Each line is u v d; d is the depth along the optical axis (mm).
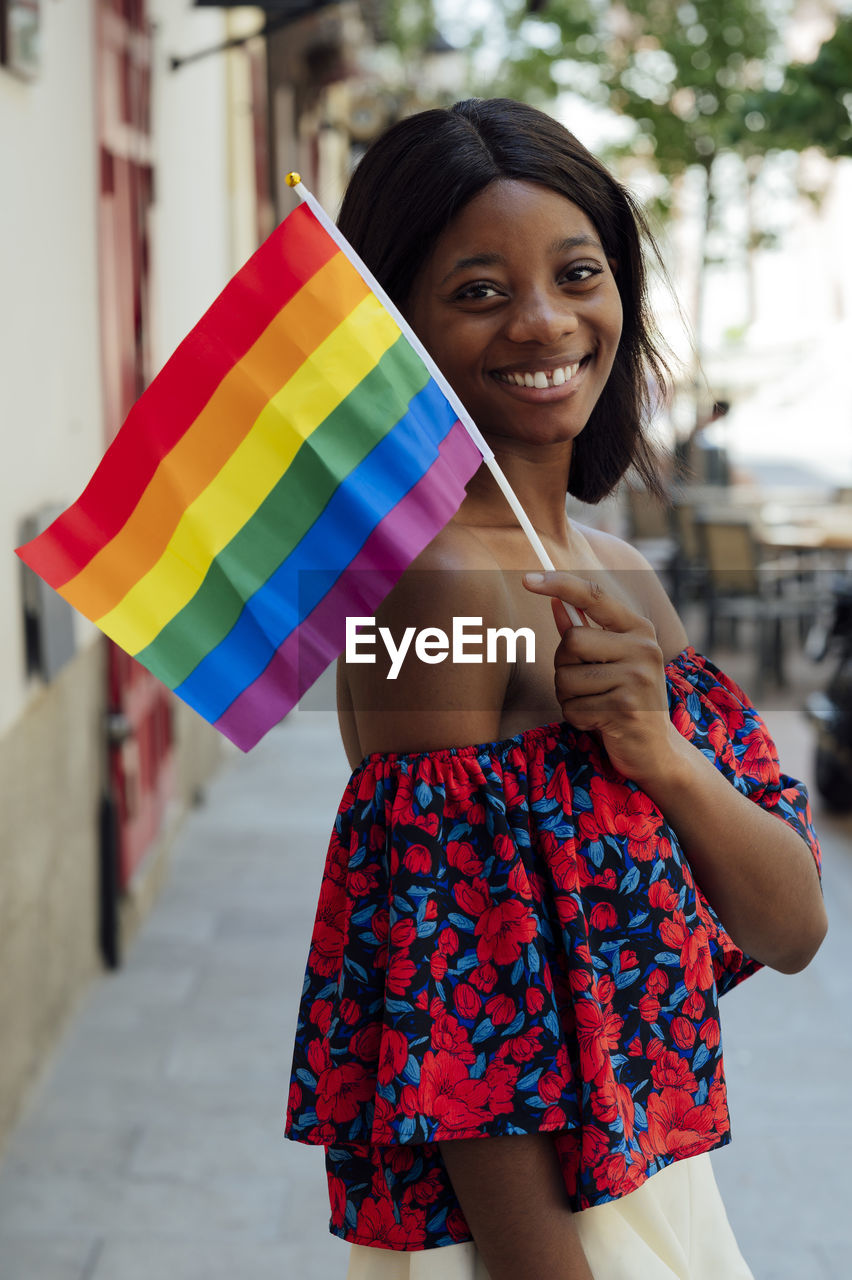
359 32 14320
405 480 1279
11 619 3641
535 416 1307
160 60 6051
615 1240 1245
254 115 9680
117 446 1342
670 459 1773
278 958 5043
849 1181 3650
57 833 4223
